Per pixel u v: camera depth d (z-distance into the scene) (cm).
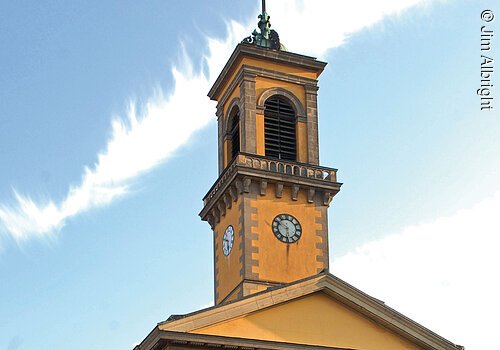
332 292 4909
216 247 5991
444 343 4959
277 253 5591
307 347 4731
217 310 4644
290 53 6091
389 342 4947
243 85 5966
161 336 4469
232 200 5784
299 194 5769
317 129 6047
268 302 4766
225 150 6141
